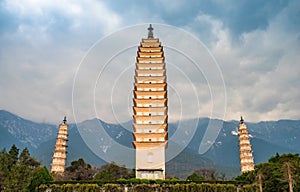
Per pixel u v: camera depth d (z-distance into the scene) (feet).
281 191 225.97
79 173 324.80
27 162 283.79
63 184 208.33
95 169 339.36
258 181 229.66
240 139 337.72
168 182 211.41
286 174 218.38
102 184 208.74
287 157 248.32
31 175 230.48
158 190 205.87
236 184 218.79
